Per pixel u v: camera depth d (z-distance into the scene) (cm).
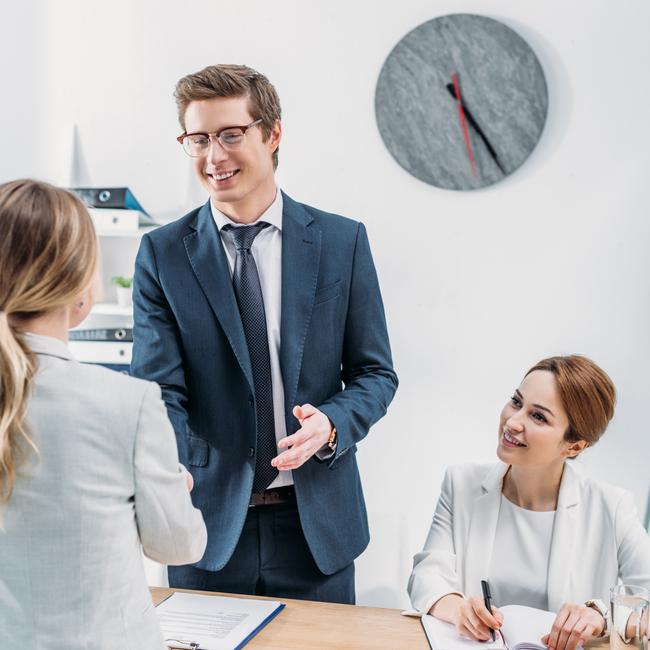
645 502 225
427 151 227
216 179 144
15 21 243
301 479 149
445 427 234
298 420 144
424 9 226
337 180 233
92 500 88
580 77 221
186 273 151
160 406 95
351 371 162
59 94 243
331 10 230
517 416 149
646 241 222
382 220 232
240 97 142
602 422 147
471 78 224
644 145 220
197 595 142
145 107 239
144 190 241
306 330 150
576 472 156
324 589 153
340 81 231
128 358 223
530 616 133
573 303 227
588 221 224
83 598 87
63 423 87
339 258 156
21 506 86
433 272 232
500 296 229
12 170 246
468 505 160
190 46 237
